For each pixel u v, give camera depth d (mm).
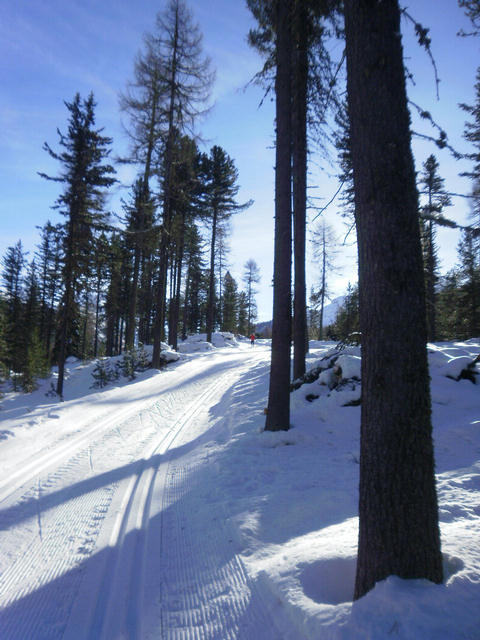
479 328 24875
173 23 18141
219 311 52562
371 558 2477
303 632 2412
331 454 6555
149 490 5750
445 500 4332
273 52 8695
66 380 24047
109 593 3363
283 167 7750
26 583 3562
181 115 18750
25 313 34938
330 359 10000
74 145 19219
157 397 14562
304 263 11203
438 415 7348
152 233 21344
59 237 19984
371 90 2662
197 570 3613
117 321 40812
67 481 6215
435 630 1950
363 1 2715
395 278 2506
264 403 10188
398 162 2574
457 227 3686
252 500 4918
